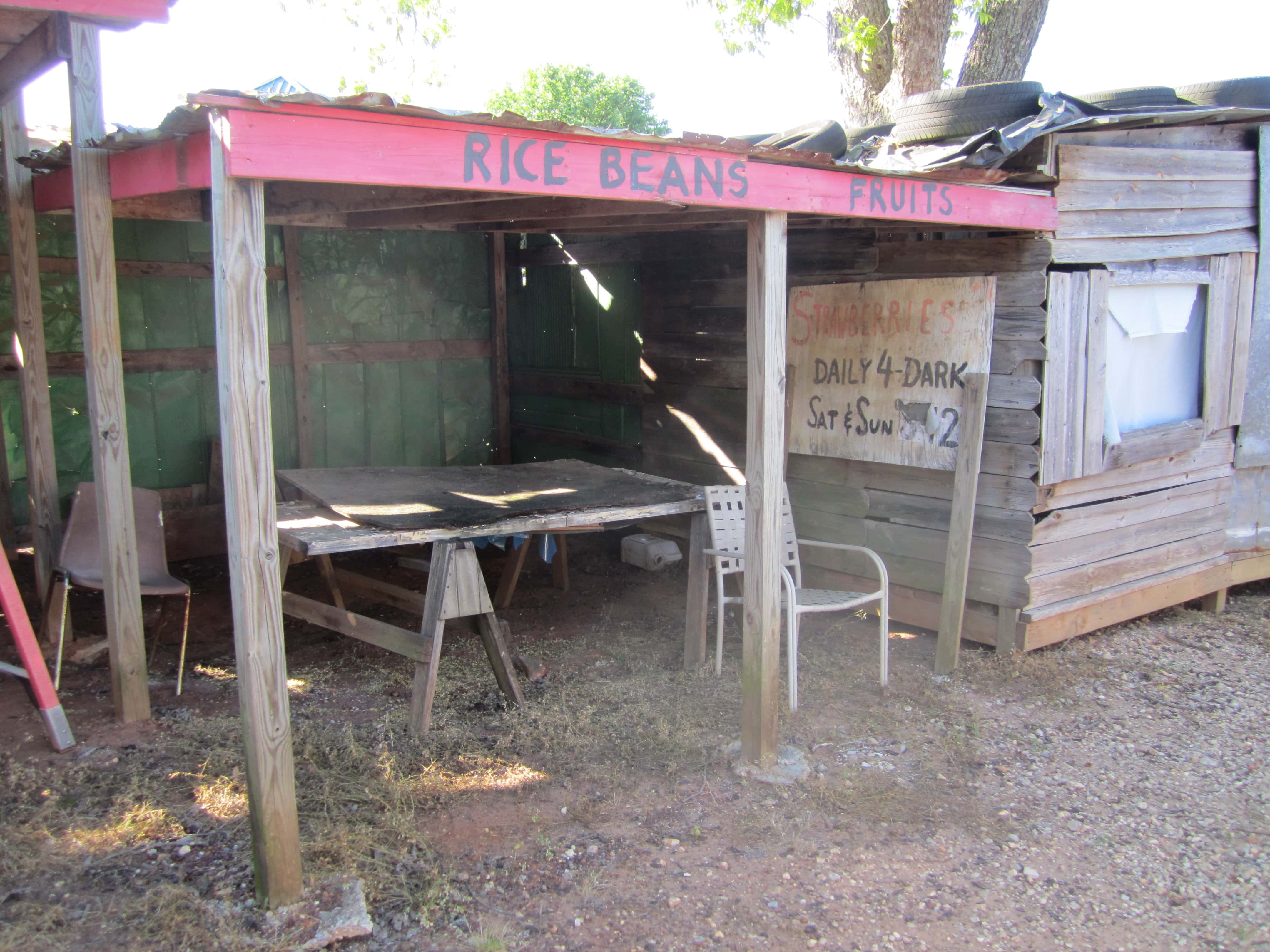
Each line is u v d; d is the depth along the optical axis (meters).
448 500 5.27
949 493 5.51
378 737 4.35
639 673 5.23
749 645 4.02
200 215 5.35
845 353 5.92
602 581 7.06
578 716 4.59
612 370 7.93
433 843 3.52
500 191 3.07
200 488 7.38
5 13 4.18
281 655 2.93
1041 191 4.86
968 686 5.11
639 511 5.06
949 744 4.42
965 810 3.87
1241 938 3.09
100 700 4.74
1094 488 5.52
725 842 3.59
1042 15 9.70
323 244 7.80
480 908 3.16
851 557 6.10
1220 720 4.78
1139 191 5.32
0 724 4.41
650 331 7.39
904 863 3.49
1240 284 5.97
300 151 2.72
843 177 3.96
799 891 3.30
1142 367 5.65
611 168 3.29
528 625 6.05
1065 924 3.17
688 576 6.41
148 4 3.76
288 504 5.31
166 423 7.20
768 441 3.86
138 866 3.28
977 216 4.55
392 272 8.23
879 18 10.03
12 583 4.07
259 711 2.90
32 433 5.37
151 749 4.19
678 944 3.01
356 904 3.05
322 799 3.72
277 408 7.66
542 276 8.55
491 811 3.76
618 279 7.75
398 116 2.85
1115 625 6.15
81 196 4.14
